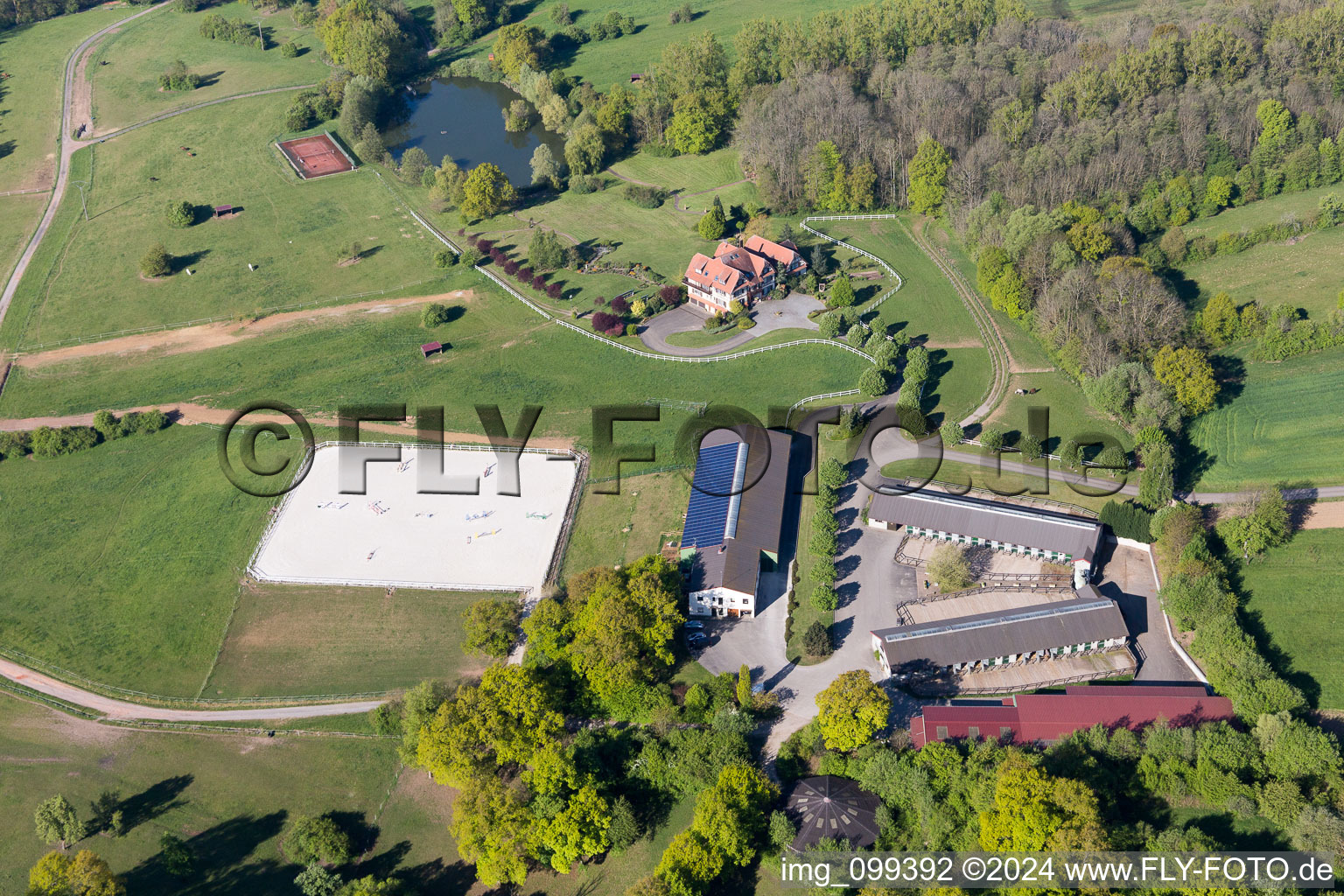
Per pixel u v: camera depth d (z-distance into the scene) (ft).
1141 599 521.24
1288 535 534.78
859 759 437.58
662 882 386.11
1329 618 490.49
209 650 526.16
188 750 476.13
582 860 421.59
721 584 517.14
